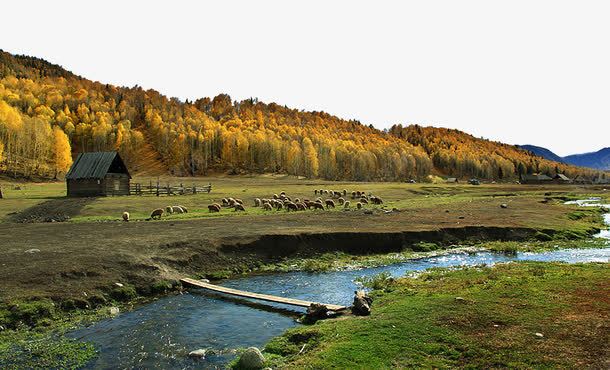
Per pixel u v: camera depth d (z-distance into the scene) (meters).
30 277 19.12
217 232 30.75
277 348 13.05
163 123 194.88
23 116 139.25
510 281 18.17
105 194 59.75
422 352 11.51
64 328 15.42
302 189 83.19
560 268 21.09
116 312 17.28
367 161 180.12
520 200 69.31
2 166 112.56
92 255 22.94
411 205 56.25
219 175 151.50
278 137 185.00
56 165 116.62
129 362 12.57
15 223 36.59
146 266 22.22
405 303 15.88
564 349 11.14
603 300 14.91
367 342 12.26
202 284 21.19
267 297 18.70
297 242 29.52
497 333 12.38
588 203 73.00
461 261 27.17
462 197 76.94
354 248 30.34
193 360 12.66
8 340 14.23
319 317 15.98
